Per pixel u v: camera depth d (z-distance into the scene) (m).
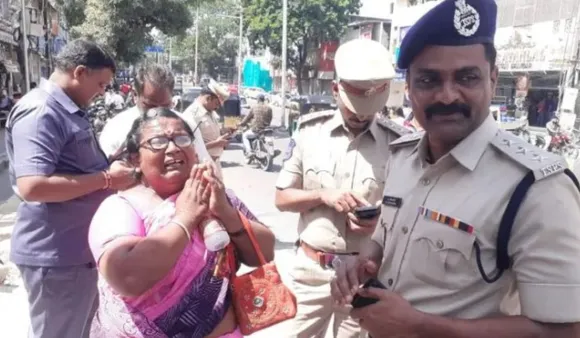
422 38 1.52
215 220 1.81
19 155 2.56
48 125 2.59
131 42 22.06
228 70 72.38
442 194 1.56
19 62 21.05
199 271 1.82
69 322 2.79
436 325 1.43
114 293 1.81
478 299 1.48
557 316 1.34
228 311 1.95
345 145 2.73
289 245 5.86
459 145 1.54
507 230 1.42
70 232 2.71
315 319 2.77
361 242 2.67
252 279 1.97
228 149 14.45
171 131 1.87
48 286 2.72
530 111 21.91
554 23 19.83
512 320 1.40
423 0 27.22
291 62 38.12
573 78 18.69
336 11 34.53
